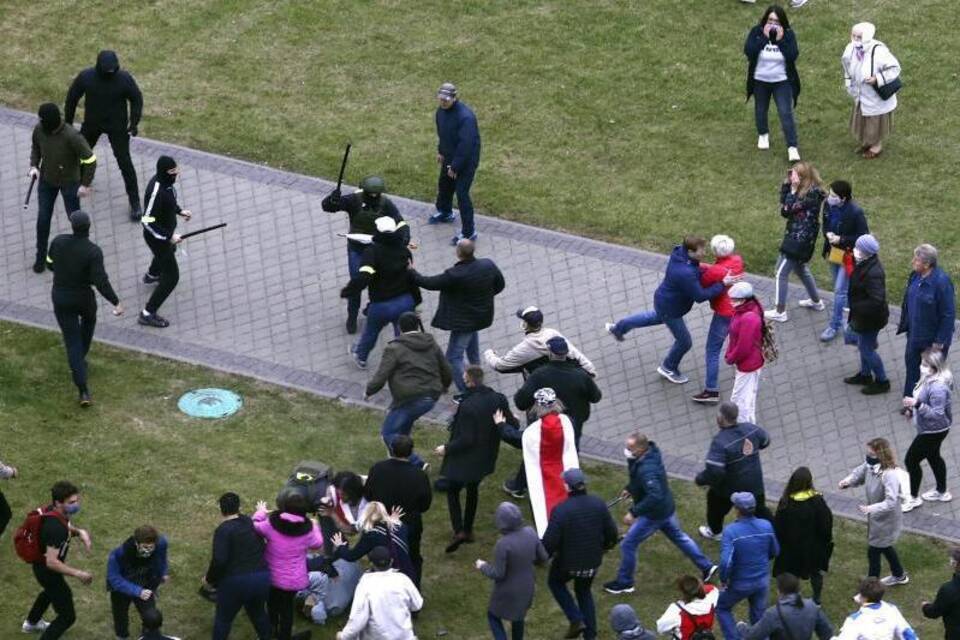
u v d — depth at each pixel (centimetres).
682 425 7894
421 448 7681
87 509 7188
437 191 9362
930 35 10538
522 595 6353
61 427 7681
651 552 7175
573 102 10000
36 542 6259
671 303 7906
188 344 8281
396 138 9738
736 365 7656
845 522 7375
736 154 9625
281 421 7819
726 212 9194
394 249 7800
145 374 8062
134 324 8394
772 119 9912
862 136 9562
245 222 9106
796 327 8469
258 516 6366
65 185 8531
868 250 7812
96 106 8869
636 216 9169
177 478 7419
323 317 8494
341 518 6756
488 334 8388
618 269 8819
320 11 10706
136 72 10181
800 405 8012
